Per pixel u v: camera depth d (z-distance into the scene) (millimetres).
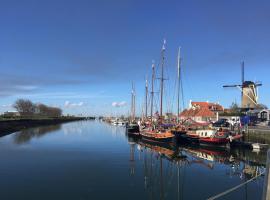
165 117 96250
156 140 63094
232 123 73938
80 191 25656
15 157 43406
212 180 29922
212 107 118188
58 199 23453
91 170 34156
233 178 30859
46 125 151500
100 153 48125
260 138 53219
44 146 57562
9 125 102312
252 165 38344
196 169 35562
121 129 122875
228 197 23891
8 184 27781
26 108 174625
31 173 32438
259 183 28250
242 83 72625
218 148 54781
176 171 34281
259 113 77000
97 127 138875
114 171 33750
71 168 35281
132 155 46344
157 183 28516
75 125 158875
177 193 25359
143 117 101562
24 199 23453
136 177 30969
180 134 62125
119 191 25734
